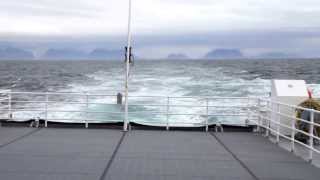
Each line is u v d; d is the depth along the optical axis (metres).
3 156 8.93
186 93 37.19
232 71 73.06
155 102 28.53
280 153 9.77
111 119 18.47
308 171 8.02
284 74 66.31
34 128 13.21
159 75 61.16
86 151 9.59
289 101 12.12
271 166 8.39
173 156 9.20
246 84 45.16
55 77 63.41
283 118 12.02
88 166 8.09
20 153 9.27
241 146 10.63
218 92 37.97
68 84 48.41
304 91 12.27
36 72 82.25
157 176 7.42
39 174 7.44
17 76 68.06
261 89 40.03
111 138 11.51
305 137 11.15
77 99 32.44
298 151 10.02
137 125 13.46
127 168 7.98
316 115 11.27
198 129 13.45
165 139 11.52
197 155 9.38
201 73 66.31
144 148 10.09
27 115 20.97
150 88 41.00
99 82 49.31
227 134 12.69
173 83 46.47
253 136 12.33
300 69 84.00
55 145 10.31
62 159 8.69
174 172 7.73
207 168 8.12
